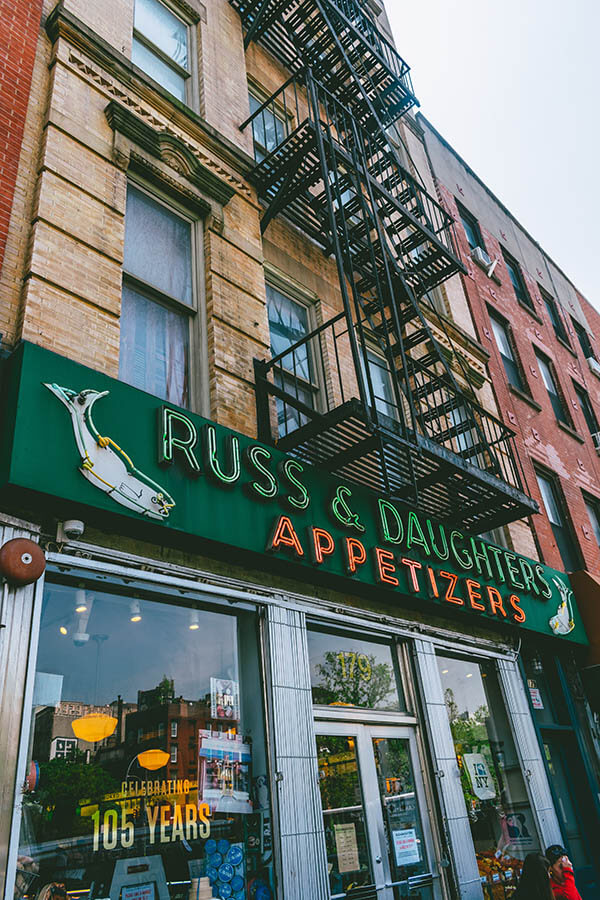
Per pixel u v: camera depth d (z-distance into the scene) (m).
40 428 4.52
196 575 5.48
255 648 5.86
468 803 7.62
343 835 5.94
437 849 6.80
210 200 7.86
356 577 6.71
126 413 5.18
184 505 5.32
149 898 4.40
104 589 5.00
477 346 13.38
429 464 7.77
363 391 6.59
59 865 4.03
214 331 7.00
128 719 4.78
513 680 9.25
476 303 15.08
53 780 4.20
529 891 5.96
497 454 11.96
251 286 7.82
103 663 4.79
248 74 10.28
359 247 9.69
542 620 9.97
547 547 12.34
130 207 7.04
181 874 4.64
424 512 8.23
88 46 7.05
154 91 7.71
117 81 7.31
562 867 6.18
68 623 4.70
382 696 7.15
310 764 5.64
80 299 5.70
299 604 6.33
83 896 4.08
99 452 4.84
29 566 4.22
